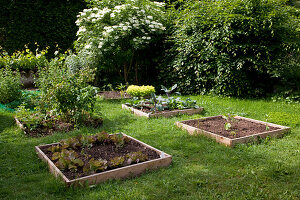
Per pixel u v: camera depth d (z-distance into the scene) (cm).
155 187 276
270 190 271
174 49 914
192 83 886
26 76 922
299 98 759
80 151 363
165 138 433
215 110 639
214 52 800
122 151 365
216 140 416
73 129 485
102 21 916
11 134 456
